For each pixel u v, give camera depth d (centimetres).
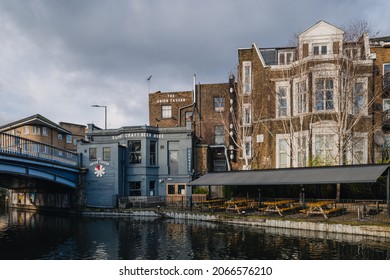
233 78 3659
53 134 5812
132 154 3428
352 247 1569
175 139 3459
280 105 3034
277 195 2858
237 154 3538
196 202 2892
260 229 2086
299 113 2838
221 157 3784
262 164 3067
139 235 1995
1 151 2370
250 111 3347
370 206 2242
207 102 3944
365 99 2683
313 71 2712
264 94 3095
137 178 3369
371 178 1911
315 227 1964
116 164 3278
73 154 3325
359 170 2094
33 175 2739
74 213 3259
